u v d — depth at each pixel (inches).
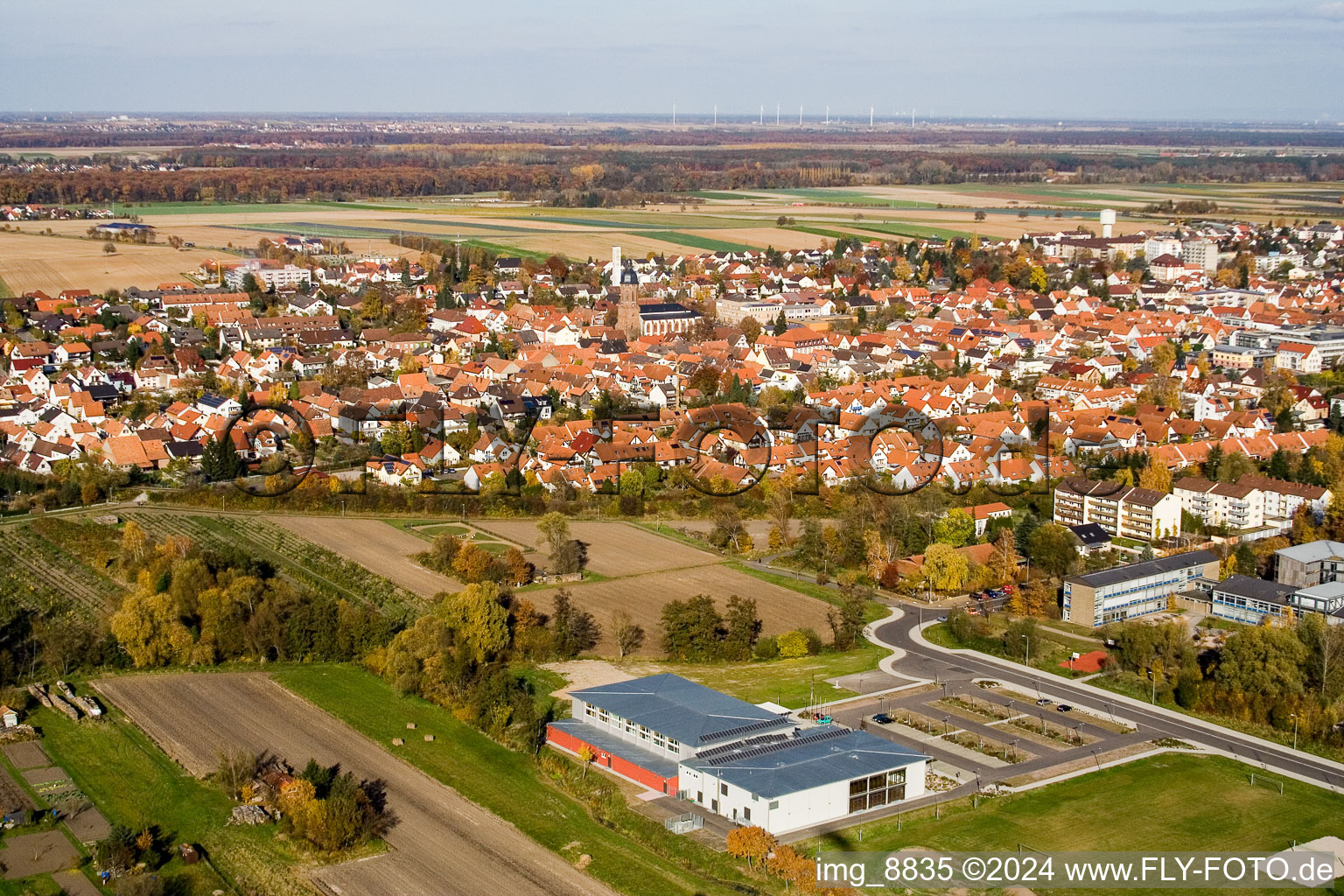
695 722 6870.1
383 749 7017.7
